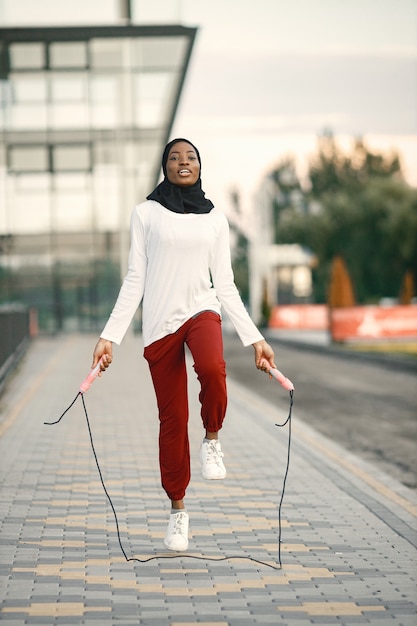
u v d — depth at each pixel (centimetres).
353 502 802
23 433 1226
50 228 4131
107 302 4250
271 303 6188
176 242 550
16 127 4031
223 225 561
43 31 3747
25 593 524
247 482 893
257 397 1766
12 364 2214
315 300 8162
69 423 1334
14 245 4147
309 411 1695
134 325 4031
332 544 652
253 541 657
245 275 10781
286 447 1131
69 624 473
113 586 540
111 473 934
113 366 2436
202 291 560
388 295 7562
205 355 542
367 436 1386
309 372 2589
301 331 5372
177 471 588
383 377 2405
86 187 4091
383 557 617
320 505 789
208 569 579
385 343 3812
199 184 565
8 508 760
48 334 4241
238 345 4006
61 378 2088
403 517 745
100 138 4038
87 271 4234
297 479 912
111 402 1614
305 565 594
